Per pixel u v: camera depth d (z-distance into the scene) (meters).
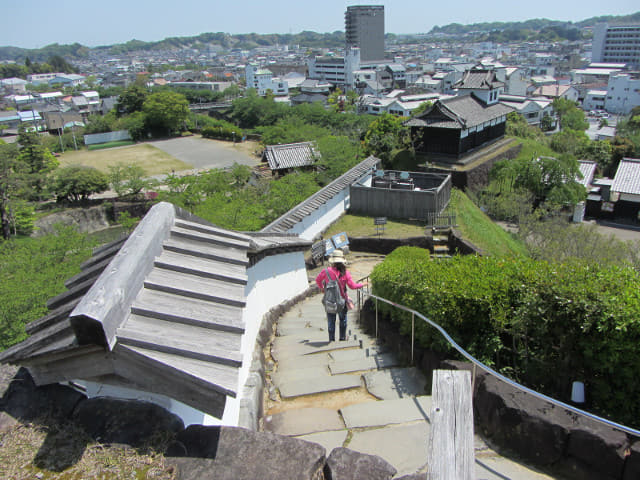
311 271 17.42
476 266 5.87
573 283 4.40
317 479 2.54
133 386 2.59
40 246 16.83
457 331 5.27
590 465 3.49
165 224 3.89
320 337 7.86
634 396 4.02
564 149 47.50
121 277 2.79
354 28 171.62
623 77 100.94
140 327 2.69
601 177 47.28
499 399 4.02
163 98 70.94
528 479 3.60
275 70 174.75
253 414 4.35
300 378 5.92
